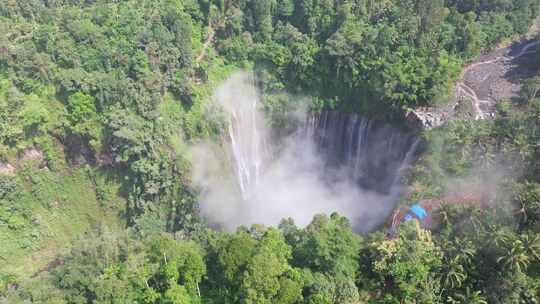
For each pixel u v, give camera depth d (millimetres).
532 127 77250
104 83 88750
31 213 87438
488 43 108062
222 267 59219
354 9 109938
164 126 94250
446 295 59625
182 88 98188
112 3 105625
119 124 88250
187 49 101312
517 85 97688
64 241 89562
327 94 108000
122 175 92875
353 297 56906
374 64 99938
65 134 89250
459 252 60062
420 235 62594
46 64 88938
